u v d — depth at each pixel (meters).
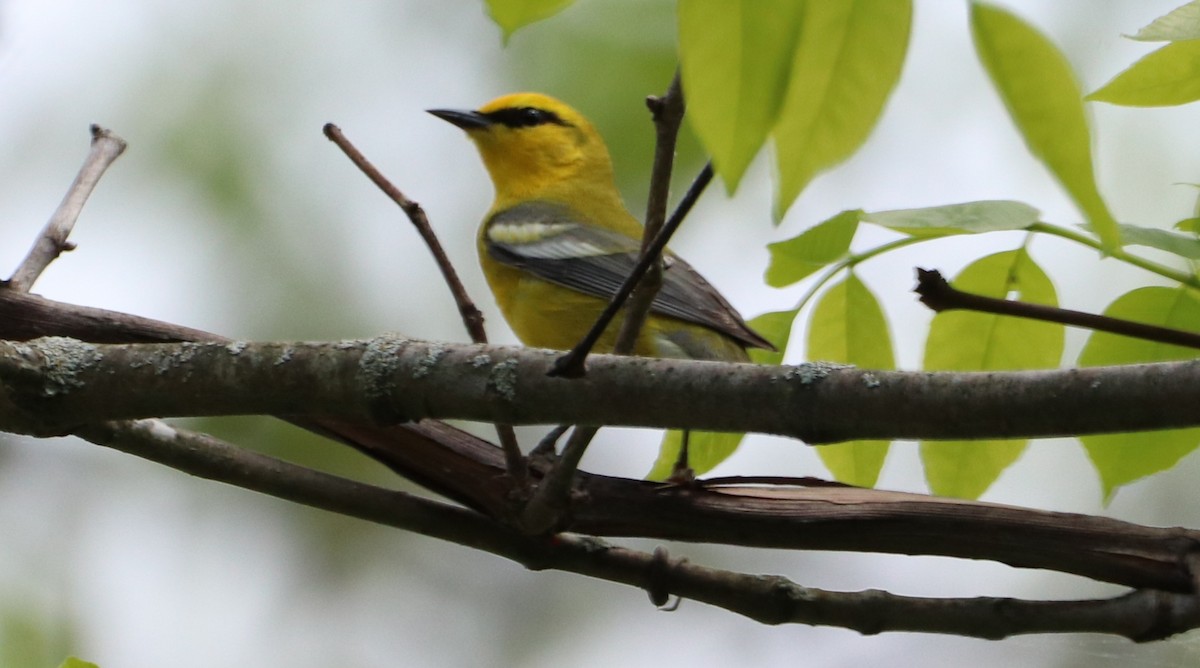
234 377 5.26
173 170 11.77
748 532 5.97
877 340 6.26
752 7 2.85
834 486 6.07
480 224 11.91
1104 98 5.10
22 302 6.05
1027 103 2.82
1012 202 5.02
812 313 6.29
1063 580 12.02
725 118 2.92
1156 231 4.95
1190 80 5.01
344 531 13.08
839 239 5.55
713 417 4.65
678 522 5.99
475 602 13.21
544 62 10.56
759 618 6.09
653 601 6.21
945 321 6.14
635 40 10.38
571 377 4.79
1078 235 4.96
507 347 4.99
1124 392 4.11
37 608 11.09
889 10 2.91
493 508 6.10
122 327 6.04
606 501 6.05
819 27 2.93
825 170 3.07
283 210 11.94
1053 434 4.28
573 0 3.13
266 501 12.88
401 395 5.04
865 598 6.01
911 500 5.92
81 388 5.41
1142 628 5.62
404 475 6.23
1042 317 4.90
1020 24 2.76
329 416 5.25
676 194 10.73
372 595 13.00
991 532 5.76
